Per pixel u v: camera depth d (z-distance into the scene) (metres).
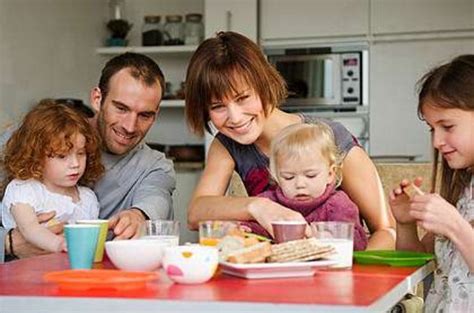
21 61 4.30
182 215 5.08
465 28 4.93
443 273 1.66
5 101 4.11
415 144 5.04
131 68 2.21
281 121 1.94
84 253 1.40
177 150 5.24
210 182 1.98
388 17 5.04
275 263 1.22
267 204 1.61
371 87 5.10
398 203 1.68
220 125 1.80
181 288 1.12
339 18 5.12
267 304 0.97
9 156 2.13
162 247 1.32
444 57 4.98
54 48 4.73
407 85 5.04
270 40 5.23
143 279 1.13
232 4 5.13
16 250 2.00
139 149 2.35
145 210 2.05
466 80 1.55
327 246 1.30
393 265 1.43
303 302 0.98
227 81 1.73
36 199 2.08
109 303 1.03
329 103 5.16
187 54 5.53
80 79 5.12
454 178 1.73
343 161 1.87
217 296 1.04
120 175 2.28
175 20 5.43
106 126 2.24
